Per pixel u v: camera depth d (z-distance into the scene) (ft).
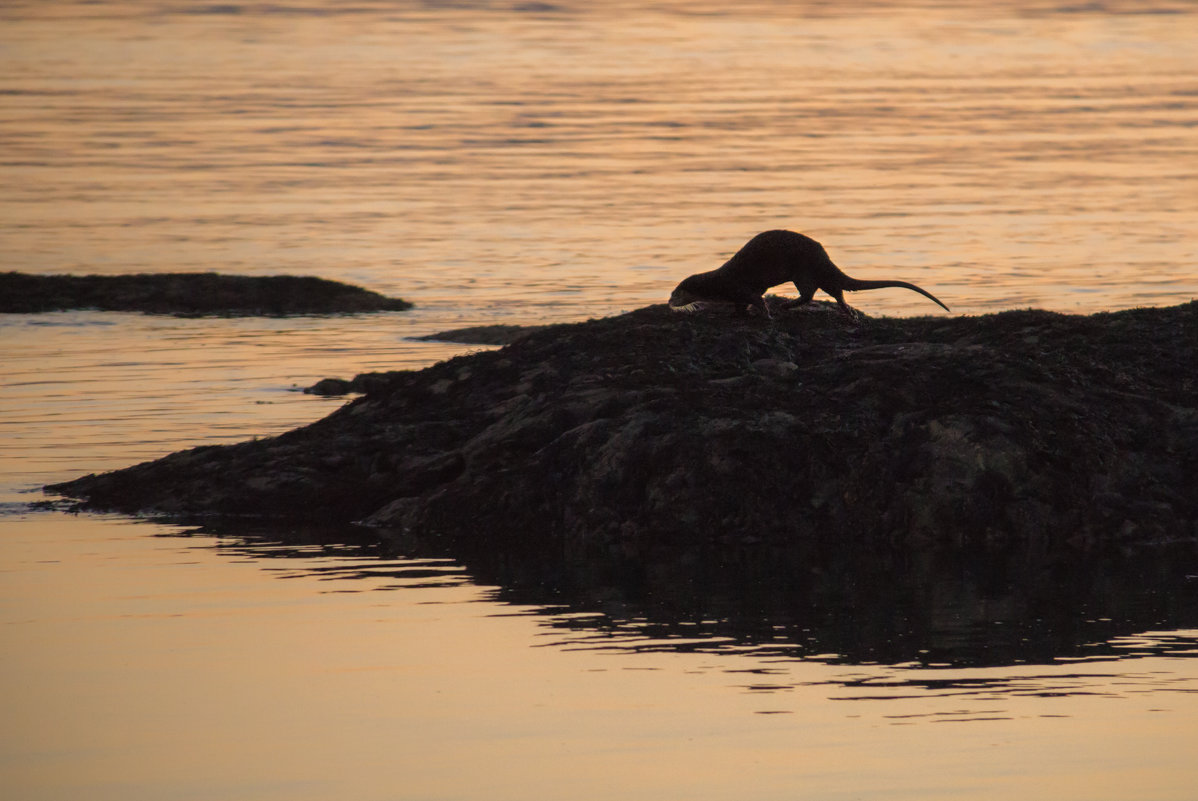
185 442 305.12
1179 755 137.59
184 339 506.07
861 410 229.86
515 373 263.29
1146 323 258.78
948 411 226.79
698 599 191.72
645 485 224.94
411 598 191.93
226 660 166.91
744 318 261.44
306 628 178.81
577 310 597.11
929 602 189.26
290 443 257.34
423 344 492.95
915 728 144.87
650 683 158.71
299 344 492.95
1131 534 215.51
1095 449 223.92
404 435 252.42
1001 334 253.44
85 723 148.15
